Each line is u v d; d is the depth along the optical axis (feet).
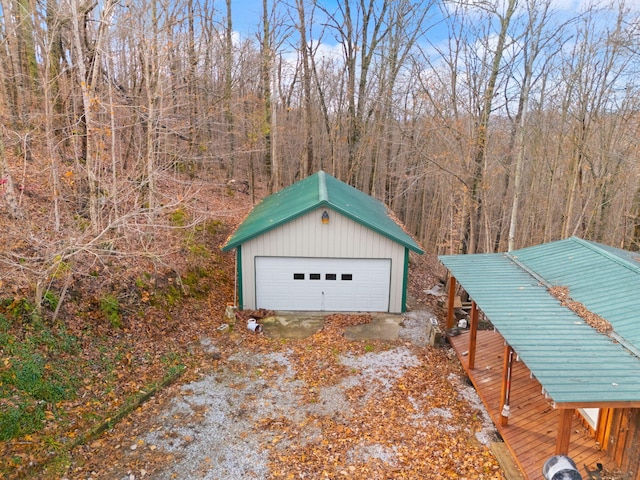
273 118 74.69
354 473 23.90
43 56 45.29
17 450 22.63
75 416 26.08
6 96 45.19
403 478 23.63
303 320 43.83
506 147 64.59
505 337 23.43
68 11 37.29
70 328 31.60
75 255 31.17
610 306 25.81
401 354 37.60
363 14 74.69
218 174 83.97
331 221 43.62
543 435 26.30
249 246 44.14
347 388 32.12
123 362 32.01
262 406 29.60
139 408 28.55
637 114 62.13
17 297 29.99
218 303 45.73
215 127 79.97
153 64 46.60
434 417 28.96
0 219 35.01
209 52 76.59
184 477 23.09
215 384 32.04
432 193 99.25
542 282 31.24
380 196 96.32
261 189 90.43
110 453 24.38
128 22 46.98
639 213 56.80
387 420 28.50
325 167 93.97
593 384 19.03
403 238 45.62
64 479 22.13
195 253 50.11
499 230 75.87
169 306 40.34
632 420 22.08
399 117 85.20
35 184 42.37
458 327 42.04
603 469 23.40
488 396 30.40
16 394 25.08
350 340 39.83
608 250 34.78
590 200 68.85
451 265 36.37
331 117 94.38
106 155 43.29
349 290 45.73
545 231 71.15
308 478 23.47
